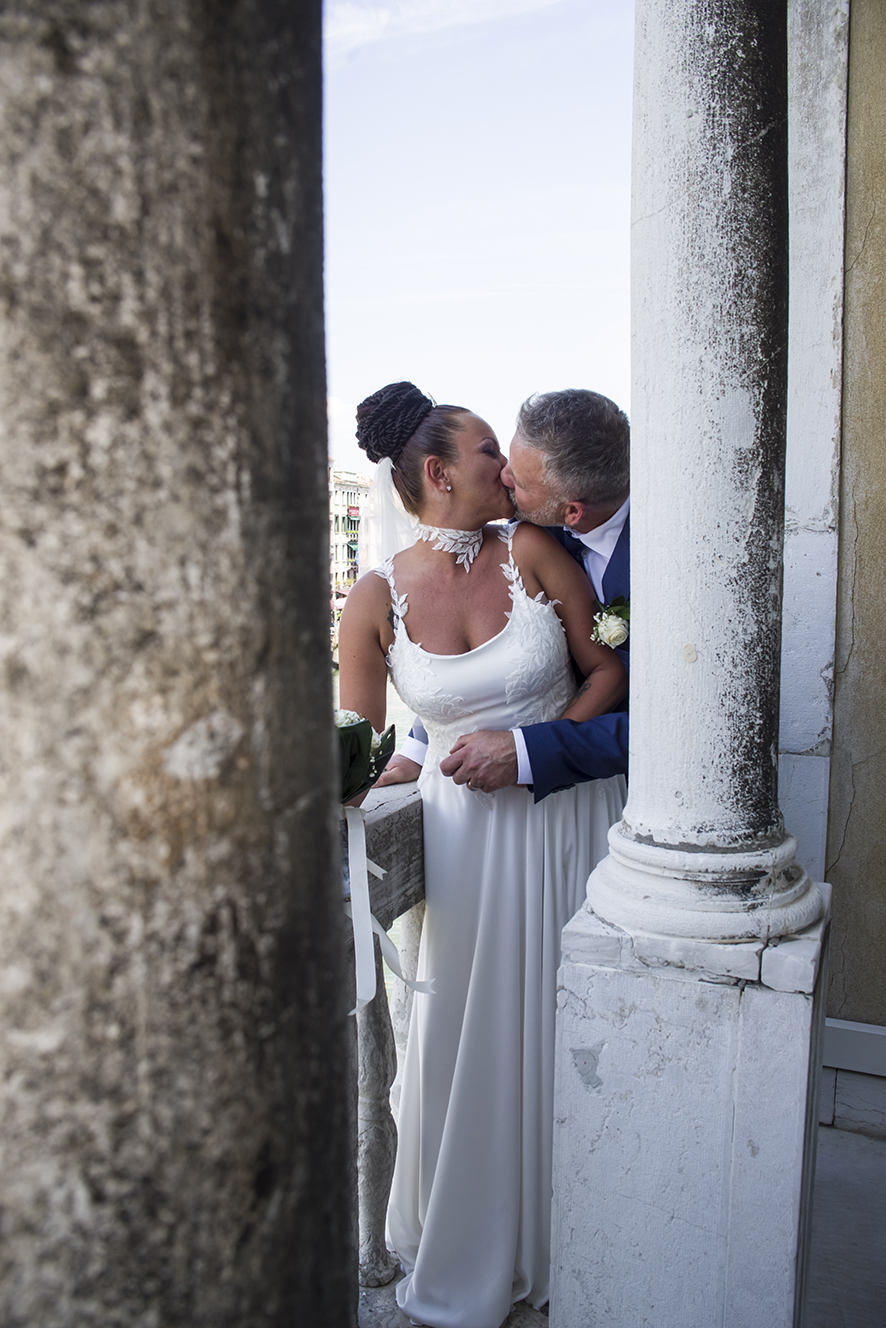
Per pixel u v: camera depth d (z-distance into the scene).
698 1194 1.61
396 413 2.12
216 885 0.51
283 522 0.54
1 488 0.42
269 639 0.53
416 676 2.15
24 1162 0.45
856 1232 2.43
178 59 0.46
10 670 0.43
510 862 2.14
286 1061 0.56
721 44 1.44
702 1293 1.62
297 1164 0.57
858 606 2.83
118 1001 0.47
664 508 1.57
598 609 2.20
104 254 0.44
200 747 0.49
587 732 2.02
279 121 0.53
